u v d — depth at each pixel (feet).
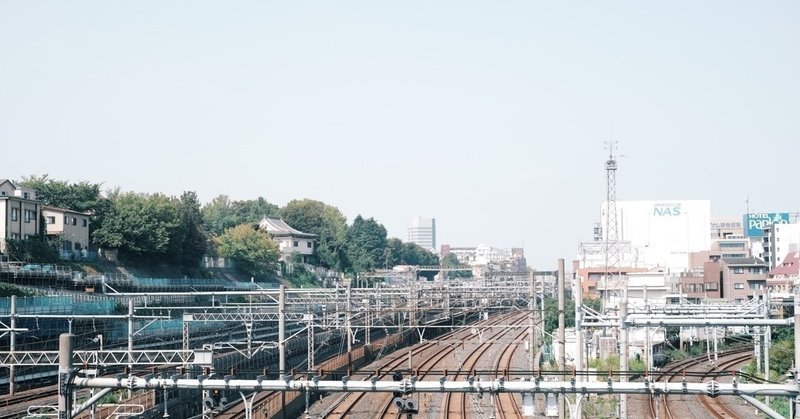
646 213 525.34
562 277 131.34
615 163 396.78
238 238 386.73
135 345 225.76
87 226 295.28
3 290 210.79
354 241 547.08
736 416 164.14
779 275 426.10
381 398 182.50
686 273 418.72
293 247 476.54
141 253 311.68
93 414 126.72
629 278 371.15
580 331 136.56
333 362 207.92
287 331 269.44
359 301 266.36
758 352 220.43
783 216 638.53
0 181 266.57
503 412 160.66
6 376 181.06
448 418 157.79
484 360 262.26
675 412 170.40
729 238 578.66
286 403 156.97
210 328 265.54
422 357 274.77
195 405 162.71
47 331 200.54
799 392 79.41
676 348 292.20
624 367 135.95
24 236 265.34
